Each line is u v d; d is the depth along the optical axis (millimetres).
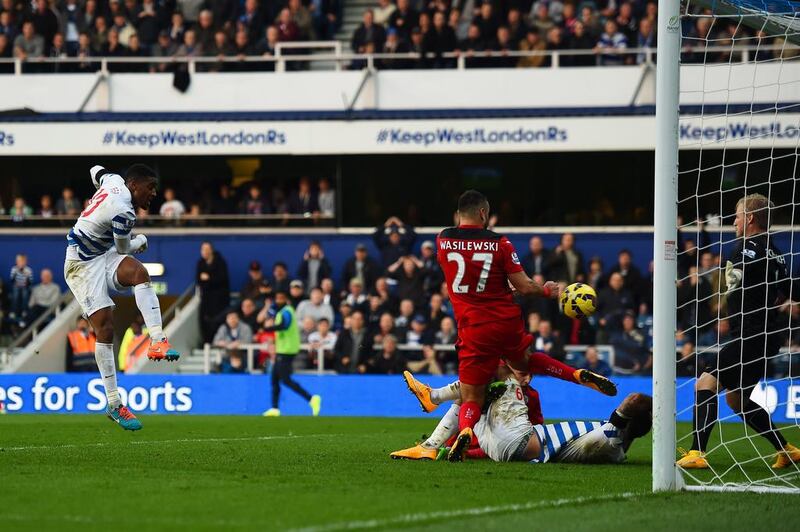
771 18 13672
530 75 33938
